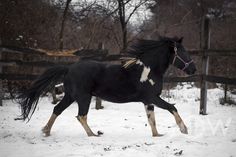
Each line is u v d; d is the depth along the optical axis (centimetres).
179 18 2148
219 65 1622
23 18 1611
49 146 745
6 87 1521
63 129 944
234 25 1988
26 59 1561
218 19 2441
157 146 734
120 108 1291
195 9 2392
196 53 1176
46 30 1673
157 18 1928
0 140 809
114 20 1734
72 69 852
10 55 1554
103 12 1756
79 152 691
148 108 838
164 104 827
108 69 845
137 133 891
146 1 1723
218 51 1134
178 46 849
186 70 850
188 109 1259
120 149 713
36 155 682
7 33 1583
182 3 2358
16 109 1233
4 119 1073
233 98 1455
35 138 834
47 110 1230
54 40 1677
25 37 1606
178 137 815
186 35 2166
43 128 866
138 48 848
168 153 687
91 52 1247
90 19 1783
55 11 1717
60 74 864
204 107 1161
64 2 1761
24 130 931
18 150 718
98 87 845
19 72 1569
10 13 1581
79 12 1820
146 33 1794
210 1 2508
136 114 1173
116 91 837
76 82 839
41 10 1658
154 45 846
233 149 718
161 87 841
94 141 789
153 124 843
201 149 715
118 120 1068
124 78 830
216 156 672
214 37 1788
